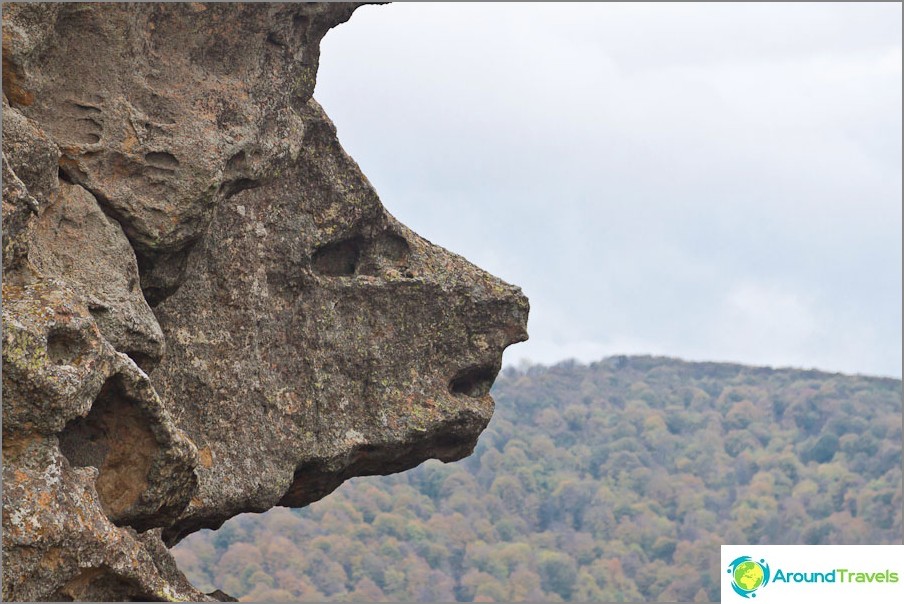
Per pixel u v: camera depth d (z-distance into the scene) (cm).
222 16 2577
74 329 1997
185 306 2728
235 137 2550
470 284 3094
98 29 2392
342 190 2978
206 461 2705
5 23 2230
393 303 3033
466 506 14112
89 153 2383
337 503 12606
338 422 2920
